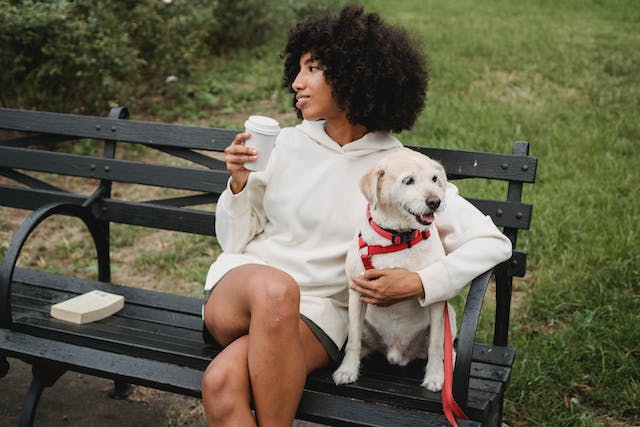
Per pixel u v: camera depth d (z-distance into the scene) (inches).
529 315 141.3
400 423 80.4
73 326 100.2
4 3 217.2
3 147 127.7
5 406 121.3
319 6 406.6
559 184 198.4
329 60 92.6
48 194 124.4
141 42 269.1
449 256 86.0
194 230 117.2
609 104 266.5
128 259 173.8
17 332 99.2
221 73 313.6
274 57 343.9
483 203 102.5
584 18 451.2
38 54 226.1
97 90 240.5
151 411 121.1
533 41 368.5
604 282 147.6
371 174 85.2
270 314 79.4
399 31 97.6
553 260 159.2
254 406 81.1
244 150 87.0
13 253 99.7
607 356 124.3
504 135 233.1
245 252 99.6
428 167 83.0
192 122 258.7
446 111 255.0
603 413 114.7
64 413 119.7
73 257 173.9
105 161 121.4
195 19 292.2
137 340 95.8
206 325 91.7
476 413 80.8
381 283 84.4
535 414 113.4
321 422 83.2
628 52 344.8
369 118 95.3
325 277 93.5
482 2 509.4
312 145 96.3
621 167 206.4
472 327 81.2
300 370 80.7
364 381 87.4
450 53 339.9
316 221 94.0
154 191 211.8
